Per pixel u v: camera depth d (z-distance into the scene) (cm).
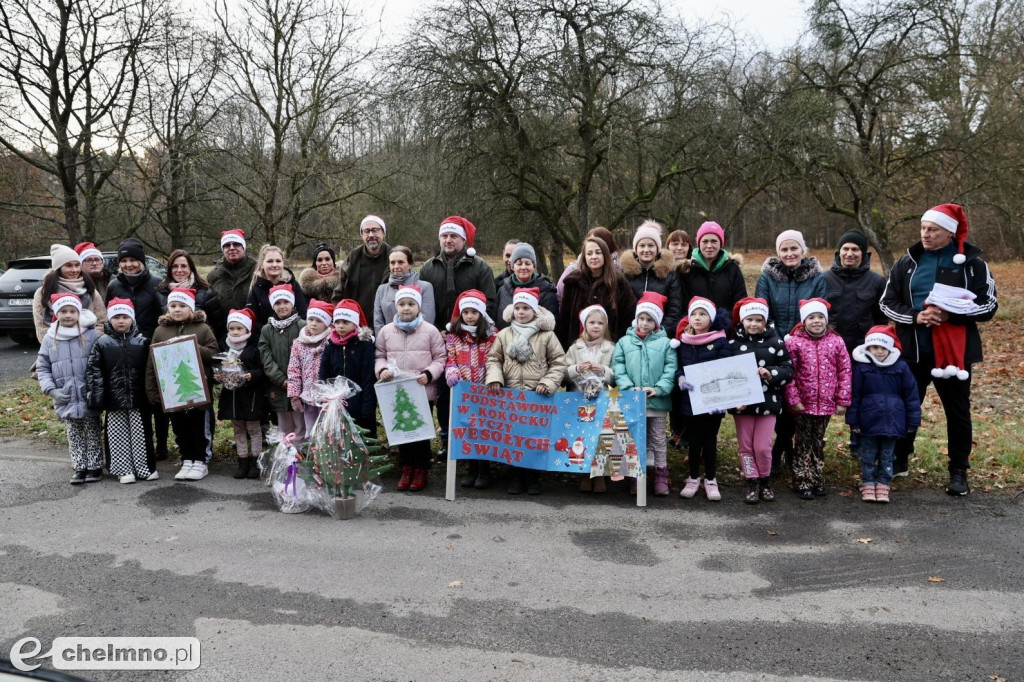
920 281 556
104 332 590
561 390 619
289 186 1638
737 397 530
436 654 335
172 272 667
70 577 413
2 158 1669
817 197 1758
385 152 1703
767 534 480
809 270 594
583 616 371
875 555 443
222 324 672
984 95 1833
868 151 1680
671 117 1655
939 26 1606
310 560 439
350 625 361
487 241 2000
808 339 546
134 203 1766
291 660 329
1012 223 1917
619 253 662
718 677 316
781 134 1620
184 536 476
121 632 354
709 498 550
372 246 675
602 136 1650
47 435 738
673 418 685
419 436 557
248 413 595
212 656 332
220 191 1712
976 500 539
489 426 565
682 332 568
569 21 1568
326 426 516
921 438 700
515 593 396
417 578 414
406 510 532
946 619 366
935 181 1762
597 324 575
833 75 1705
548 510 531
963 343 540
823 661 328
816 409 539
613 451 545
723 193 1833
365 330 575
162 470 630
